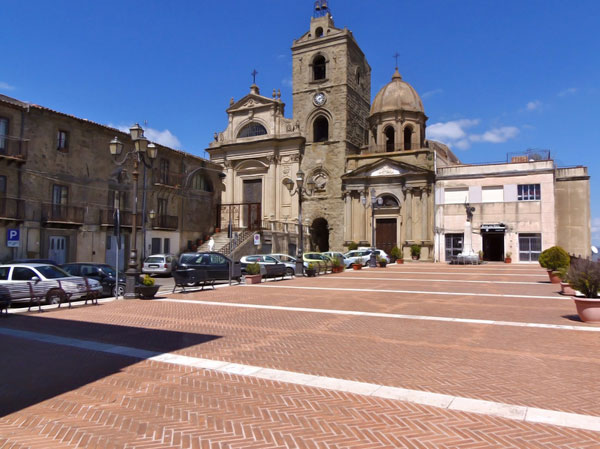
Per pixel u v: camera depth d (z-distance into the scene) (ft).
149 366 25.64
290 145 154.20
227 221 158.30
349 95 154.10
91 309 46.80
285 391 21.24
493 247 136.87
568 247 133.80
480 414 18.24
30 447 15.81
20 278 50.01
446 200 136.26
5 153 84.69
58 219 92.22
